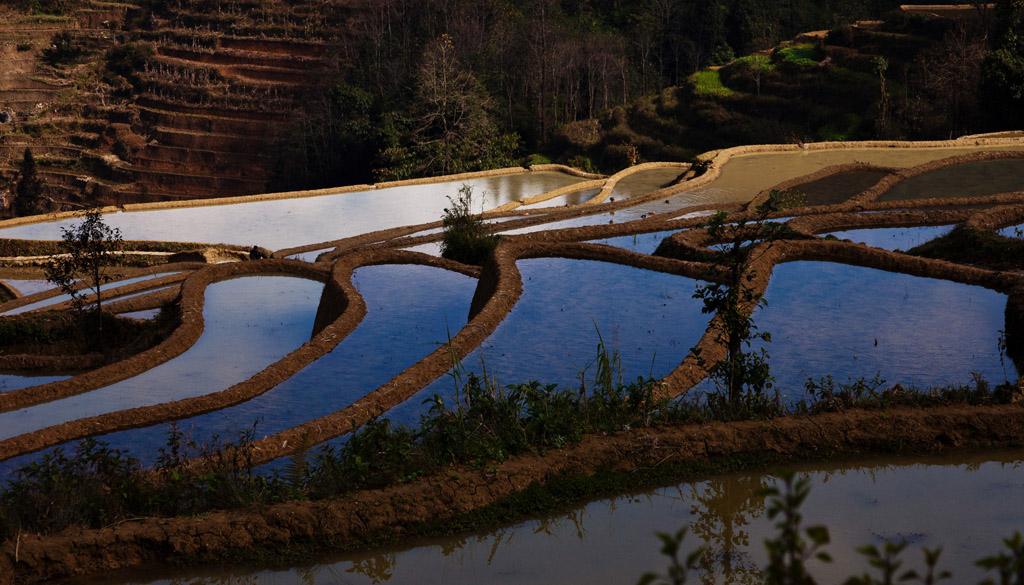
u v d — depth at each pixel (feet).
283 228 111.14
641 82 280.10
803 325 39.93
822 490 26.14
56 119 325.42
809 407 30.94
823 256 50.98
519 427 28.63
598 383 32.76
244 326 57.93
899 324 39.73
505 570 22.72
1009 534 23.07
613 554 23.26
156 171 299.58
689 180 115.44
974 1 216.95
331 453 28.40
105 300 80.89
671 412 29.99
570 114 268.41
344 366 42.93
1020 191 86.43
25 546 22.39
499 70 267.59
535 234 67.56
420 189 135.13
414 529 24.52
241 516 24.06
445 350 39.11
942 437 28.71
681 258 56.65
